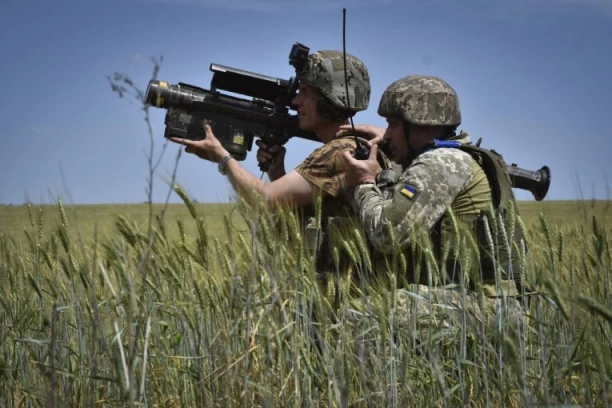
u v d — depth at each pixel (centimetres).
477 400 345
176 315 368
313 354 362
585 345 329
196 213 336
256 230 317
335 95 488
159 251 350
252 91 509
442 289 348
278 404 334
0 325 400
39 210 385
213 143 493
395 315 349
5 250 404
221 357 348
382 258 423
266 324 324
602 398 333
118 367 274
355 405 345
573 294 245
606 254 370
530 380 348
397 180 438
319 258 457
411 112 439
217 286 344
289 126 510
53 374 295
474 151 427
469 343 367
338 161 464
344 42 436
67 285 396
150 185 226
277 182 471
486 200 412
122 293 307
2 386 379
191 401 368
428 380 352
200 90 498
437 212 405
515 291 393
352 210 467
